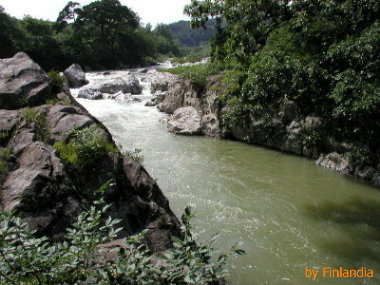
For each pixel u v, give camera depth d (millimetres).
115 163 6391
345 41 11578
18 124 6941
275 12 15742
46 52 45062
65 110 7625
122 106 20156
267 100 13281
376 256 6676
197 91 16656
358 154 10430
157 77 26516
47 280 3072
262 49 15125
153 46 68312
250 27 16047
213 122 14875
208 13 17719
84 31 54781
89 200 5762
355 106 10258
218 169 11008
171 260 2744
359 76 10656
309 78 12070
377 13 11641
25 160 5844
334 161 11086
